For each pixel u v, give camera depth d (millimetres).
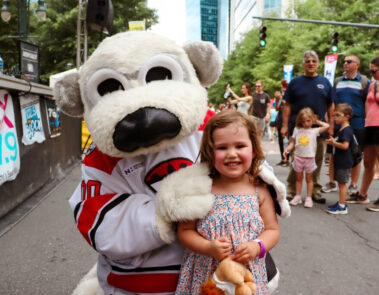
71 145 7512
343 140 4098
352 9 22922
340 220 4020
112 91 1396
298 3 28578
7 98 3879
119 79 1364
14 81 3801
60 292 2441
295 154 4523
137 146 1264
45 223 3773
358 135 4734
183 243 1265
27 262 2877
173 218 1203
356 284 2605
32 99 4730
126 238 1263
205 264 1267
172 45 1469
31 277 2639
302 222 3945
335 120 4219
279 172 7000
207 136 1293
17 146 4145
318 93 4469
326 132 4582
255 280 1271
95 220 1304
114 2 19688
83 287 1667
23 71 7297
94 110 1332
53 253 3053
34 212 4145
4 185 3865
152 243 1252
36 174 4941
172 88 1318
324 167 7562
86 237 1317
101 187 1386
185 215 1185
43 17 14203
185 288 1290
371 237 3523
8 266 2807
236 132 1239
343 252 3162
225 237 1196
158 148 1329
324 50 23422
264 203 1355
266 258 1459
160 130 1229
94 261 2916
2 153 3678
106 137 1264
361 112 4742
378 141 4352
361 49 21281
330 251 3182
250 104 7984
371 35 22453
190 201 1190
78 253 3059
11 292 2428
